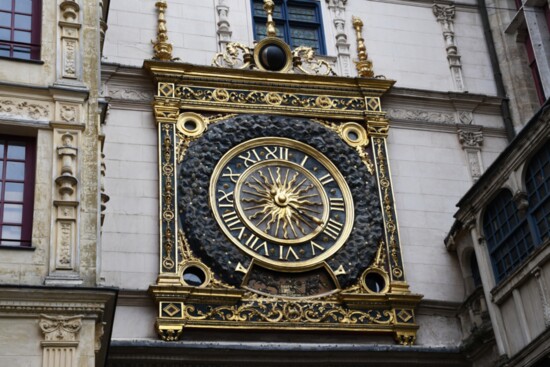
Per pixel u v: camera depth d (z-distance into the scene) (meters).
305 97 21.27
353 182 20.52
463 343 19.22
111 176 19.41
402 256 20.11
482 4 24.30
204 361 17.97
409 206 20.92
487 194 18.89
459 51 23.50
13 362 13.17
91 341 13.54
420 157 21.59
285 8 22.97
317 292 19.42
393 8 23.61
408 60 22.98
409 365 19.02
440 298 20.02
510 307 18.00
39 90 15.30
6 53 15.79
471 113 22.55
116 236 18.83
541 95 22.92
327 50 22.55
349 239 19.92
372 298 19.31
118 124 19.98
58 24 16.03
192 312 18.30
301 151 20.66
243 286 18.92
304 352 18.38
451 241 20.38
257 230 19.53
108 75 20.31
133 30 21.27
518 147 17.92
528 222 17.73
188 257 18.94
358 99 21.61
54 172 14.77
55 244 14.20
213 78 20.81
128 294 18.27
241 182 19.94
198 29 21.72
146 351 17.66
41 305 13.55
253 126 20.50
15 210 14.63
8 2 16.19
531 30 22.81
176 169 19.72
